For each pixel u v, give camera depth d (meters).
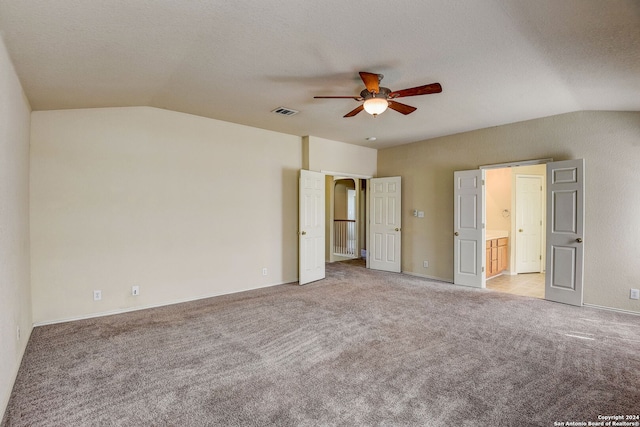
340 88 3.41
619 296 3.95
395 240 6.46
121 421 1.92
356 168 6.50
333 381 2.37
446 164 5.68
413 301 4.41
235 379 2.40
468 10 1.99
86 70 2.72
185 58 2.68
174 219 4.30
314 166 5.73
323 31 2.26
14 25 1.95
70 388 2.27
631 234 3.88
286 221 5.55
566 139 4.31
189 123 4.41
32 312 3.36
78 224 3.64
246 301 4.40
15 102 2.53
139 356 2.76
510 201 6.55
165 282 4.23
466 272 5.32
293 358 2.73
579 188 4.11
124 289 3.93
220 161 4.72
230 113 4.36
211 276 4.64
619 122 3.94
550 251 4.42
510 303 4.32
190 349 2.90
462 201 5.35
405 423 1.90
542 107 4.04
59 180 3.53
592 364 2.62
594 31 2.19
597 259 4.08
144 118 4.06
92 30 2.12
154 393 2.21
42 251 3.44
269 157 5.30
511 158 4.84
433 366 2.59
